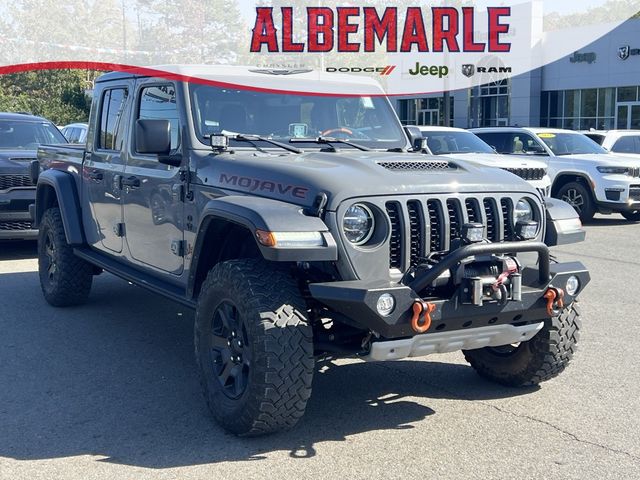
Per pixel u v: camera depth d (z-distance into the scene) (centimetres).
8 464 426
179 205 544
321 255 417
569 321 507
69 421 490
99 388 552
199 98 548
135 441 457
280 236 412
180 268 552
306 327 431
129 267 645
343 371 591
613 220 1605
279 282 439
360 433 468
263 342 421
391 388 552
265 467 420
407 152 580
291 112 576
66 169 771
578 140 1611
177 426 480
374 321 411
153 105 595
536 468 417
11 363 610
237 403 446
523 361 525
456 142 1442
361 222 433
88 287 776
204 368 476
